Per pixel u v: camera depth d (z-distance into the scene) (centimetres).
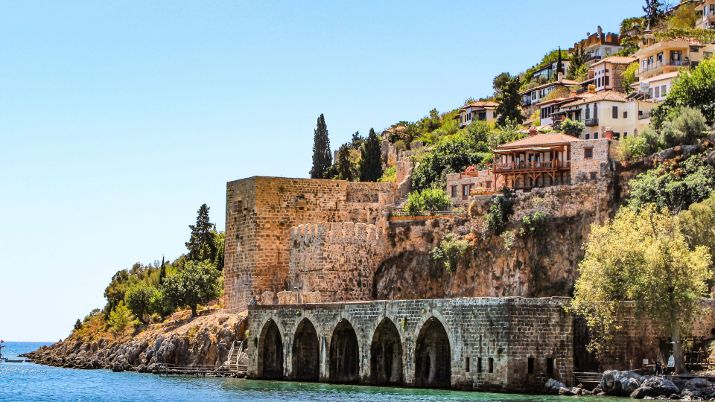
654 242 11662
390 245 17962
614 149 17062
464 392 11675
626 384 10888
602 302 11556
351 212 18912
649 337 11725
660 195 15675
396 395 11612
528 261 16762
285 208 18550
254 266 18300
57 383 15988
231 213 18912
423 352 12731
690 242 13850
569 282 16375
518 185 18162
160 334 18988
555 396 11025
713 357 11381
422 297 17500
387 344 13350
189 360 17512
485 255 17162
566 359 11594
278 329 15238
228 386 14125
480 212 17462
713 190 15025
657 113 18675
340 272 17538
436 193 19288
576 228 16650
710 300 11981
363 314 13462
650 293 11269
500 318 11500
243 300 18438
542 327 11538
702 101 18312
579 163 17162
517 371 11388
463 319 11950
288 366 14738
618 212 14975
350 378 13938
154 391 13912
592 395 11031
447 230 17662
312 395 12131
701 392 10481
